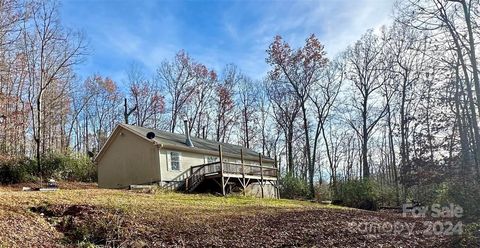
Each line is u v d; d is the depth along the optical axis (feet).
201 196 67.36
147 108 152.35
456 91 55.11
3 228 31.42
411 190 79.46
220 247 31.89
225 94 154.30
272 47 127.85
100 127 157.79
